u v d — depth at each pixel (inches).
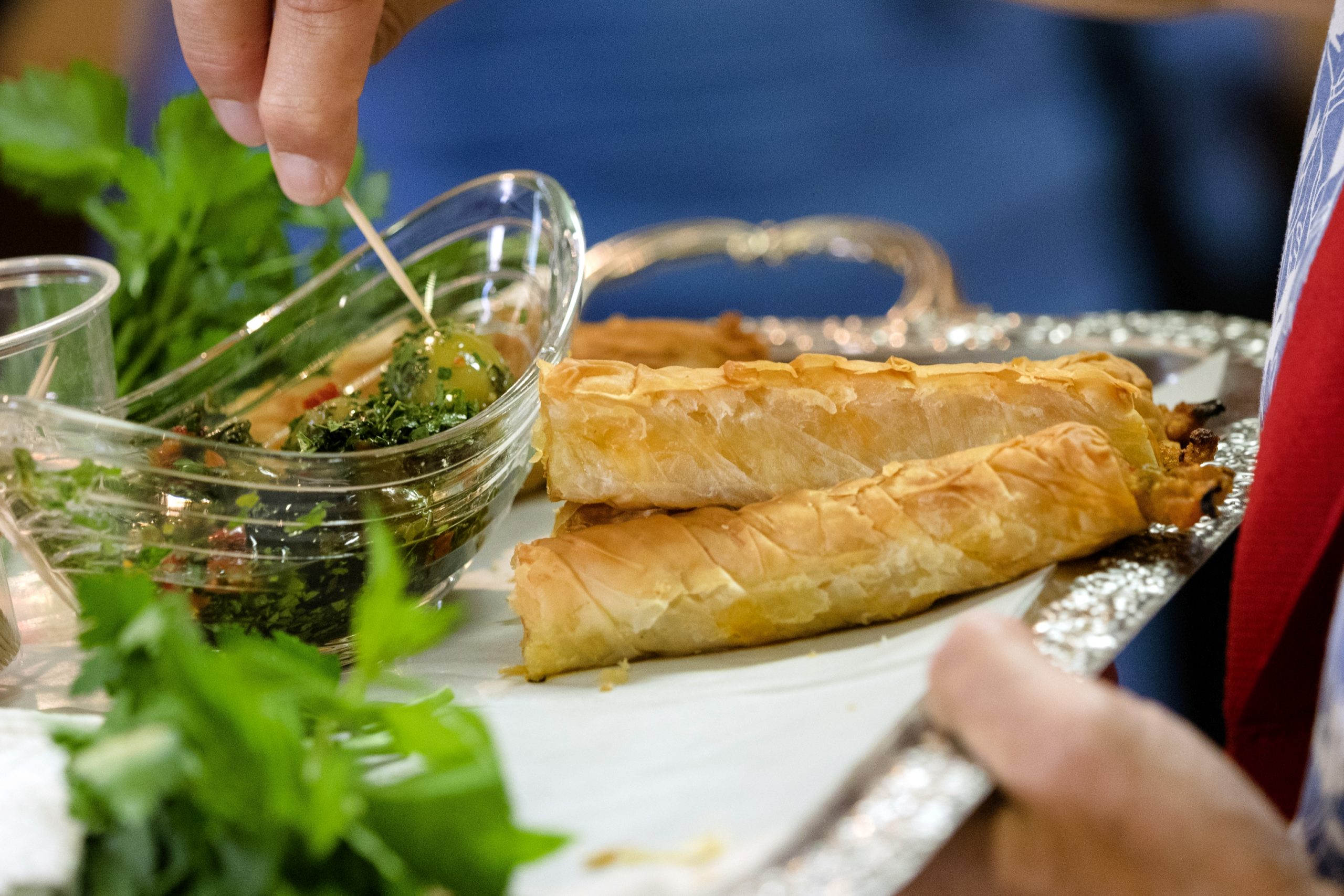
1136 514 20.5
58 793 18.9
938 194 45.6
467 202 24.7
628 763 19.4
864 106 50.5
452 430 21.7
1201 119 43.1
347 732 19.5
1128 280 42.4
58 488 21.0
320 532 21.4
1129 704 18.6
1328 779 18.7
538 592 20.9
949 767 18.7
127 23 43.0
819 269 46.1
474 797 18.5
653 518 21.2
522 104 50.7
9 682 21.6
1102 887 18.6
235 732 18.5
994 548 20.6
